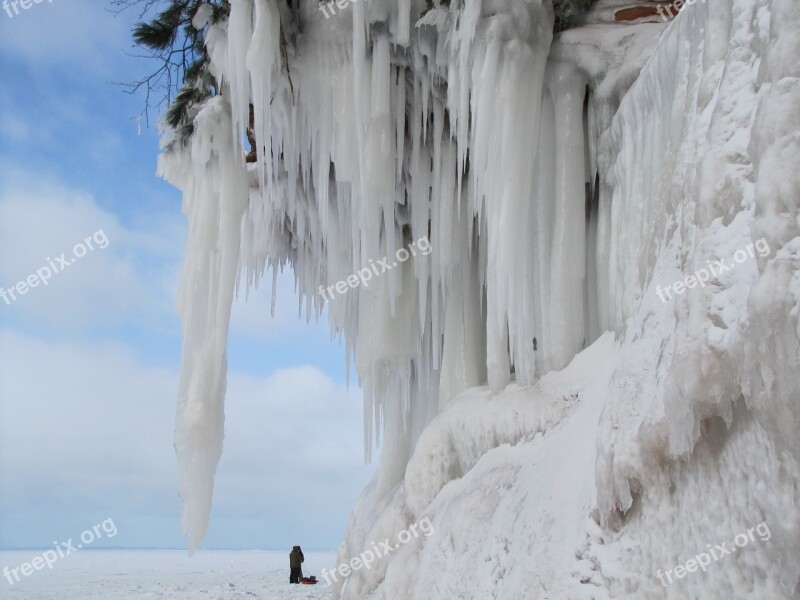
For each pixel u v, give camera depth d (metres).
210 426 7.78
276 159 8.12
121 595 15.92
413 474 6.96
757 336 2.94
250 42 7.17
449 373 7.73
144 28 8.11
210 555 63.22
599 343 5.96
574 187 6.55
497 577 4.81
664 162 4.70
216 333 7.90
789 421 2.81
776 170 3.04
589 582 3.86
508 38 6.39
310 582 19.59
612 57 6.47
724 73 3.72
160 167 8.61
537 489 4.93
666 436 3.55
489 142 6.40
